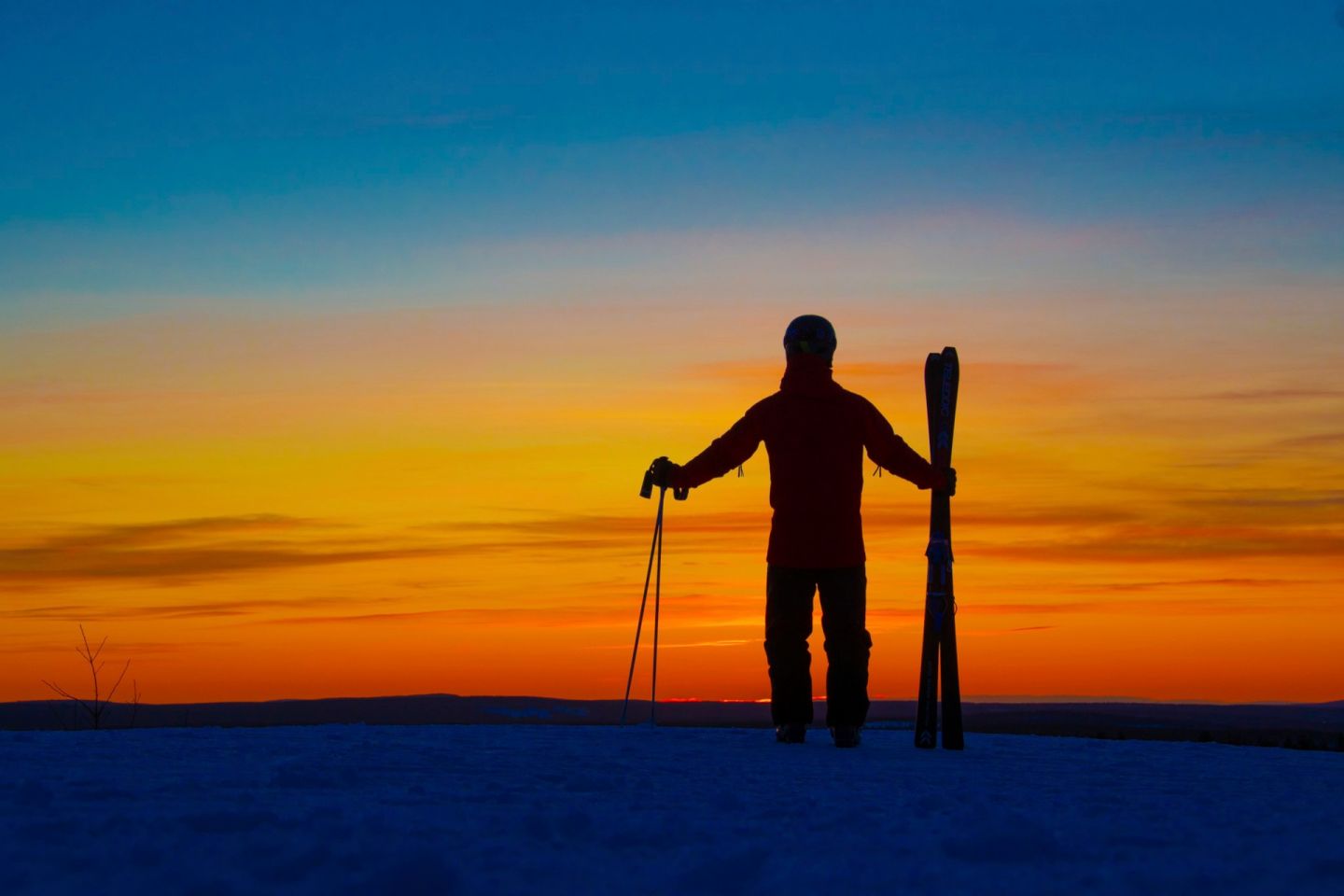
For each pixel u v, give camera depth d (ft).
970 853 9.97
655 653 23.25
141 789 12.79
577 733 21.72
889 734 24.17
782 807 12.34
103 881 8.48
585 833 10.62
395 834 10.28
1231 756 19.62
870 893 8.66
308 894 8.27
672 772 15.58
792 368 21.76
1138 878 9.08
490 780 14.20
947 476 21.35
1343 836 10.98
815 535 21.15
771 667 21.49
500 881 8.81
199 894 8.21
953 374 21.67
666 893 8.62
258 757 16.20
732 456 22.09
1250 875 9.21
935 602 20.99
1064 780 15.65
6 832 9.97
